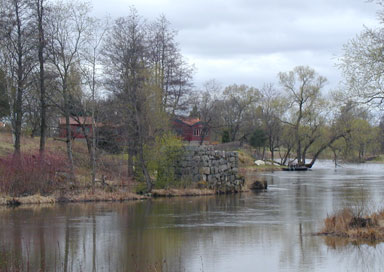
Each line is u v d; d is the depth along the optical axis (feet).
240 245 56.75
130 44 121.49
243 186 123.65
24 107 109.70
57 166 104.06
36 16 103.09
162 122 116.98
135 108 109.91
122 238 61.11
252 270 46.21
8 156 107.76
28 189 97.14
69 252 53.78
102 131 129.18
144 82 117.80
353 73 70.18
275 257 50.78
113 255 52.49
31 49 103.35
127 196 102.27
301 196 110.01
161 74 129.49
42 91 107.34
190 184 114.52
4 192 93.91
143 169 109.60
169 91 137.49
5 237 61.62
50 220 74.38
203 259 50.47
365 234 59.52
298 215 79.87
